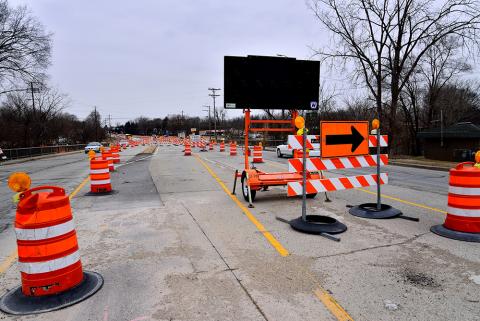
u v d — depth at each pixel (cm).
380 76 2788
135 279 435
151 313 354
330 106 4647
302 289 402
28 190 389
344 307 360
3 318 351
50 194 403
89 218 754
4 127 4562
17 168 2358
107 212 809
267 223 690
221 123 11600
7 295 395
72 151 5591
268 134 5269
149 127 17850
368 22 2761
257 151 2195
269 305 367
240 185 1204
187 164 2128
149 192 1085
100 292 401
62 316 351
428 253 506
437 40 2544
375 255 503
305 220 652
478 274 432
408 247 533
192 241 582
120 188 1179
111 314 353
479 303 365
